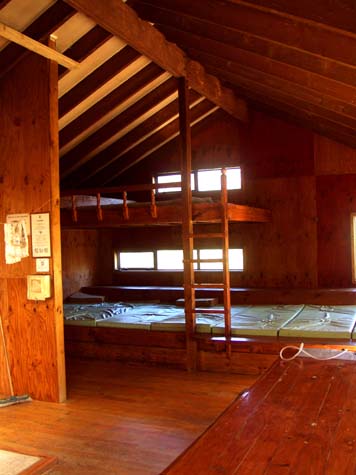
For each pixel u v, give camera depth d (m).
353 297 6.27
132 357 5.38
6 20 3.81
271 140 6.91
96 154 6.51
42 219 4.15
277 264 6.88
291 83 4.37
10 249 4.30
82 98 5.03
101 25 3.97
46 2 3.85
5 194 4.32
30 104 4.18
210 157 7.20
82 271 7.57
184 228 5.09
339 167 6.57
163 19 4.33
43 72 4.12
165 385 4.56
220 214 4.95
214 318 5.56
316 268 6.69
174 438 3.32
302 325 4.93
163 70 5.39
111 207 5.51
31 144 4.19
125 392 4.38
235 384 4.52
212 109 6.81
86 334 5.58
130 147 6.57
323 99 4.48
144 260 7.73
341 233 6.57
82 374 4.99
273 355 4.68
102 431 3.47
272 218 6.89
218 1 3.41
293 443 1.81
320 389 2.42
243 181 7.04
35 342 4.20
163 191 7.42
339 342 4.48
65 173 6.36
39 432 3.47
